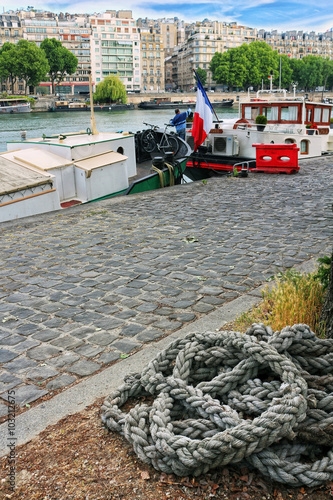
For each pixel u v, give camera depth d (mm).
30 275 5688
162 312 4453
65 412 2908
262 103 17484
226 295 4809
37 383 3309
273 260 5906
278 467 2221
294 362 2818
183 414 2631
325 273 4047
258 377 2877
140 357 3574
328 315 3438
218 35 172750
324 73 162625
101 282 5336
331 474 2250
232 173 14484
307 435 2371
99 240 7168
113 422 2631
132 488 2248
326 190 11000
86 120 71438
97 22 158500
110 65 162125
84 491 2240
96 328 4168
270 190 11203
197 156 16688
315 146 17516
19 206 9984
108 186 12023
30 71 127875
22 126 59906
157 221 8320
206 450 2176
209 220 8281
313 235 7066
